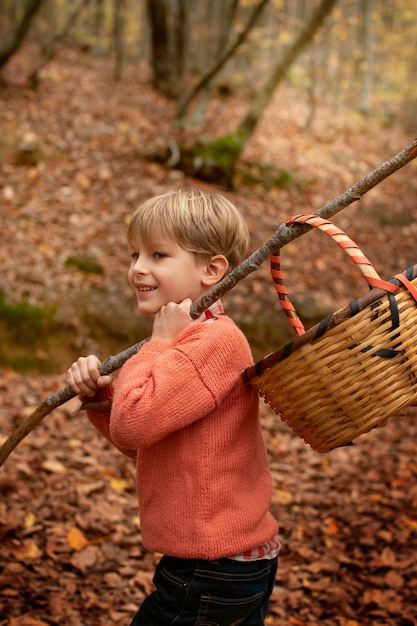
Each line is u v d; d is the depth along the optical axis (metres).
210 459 1.70
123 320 6.90
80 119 10.45
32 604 2.79
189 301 1.77
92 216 8.04
